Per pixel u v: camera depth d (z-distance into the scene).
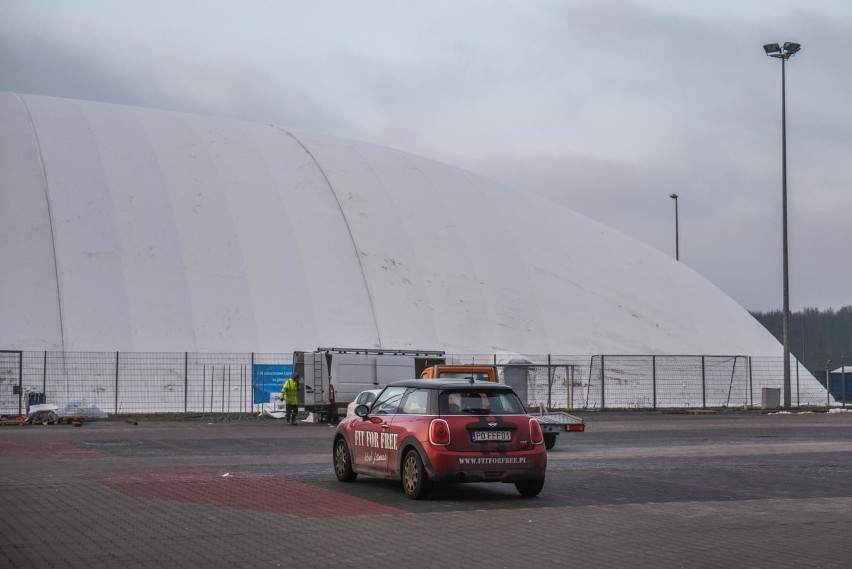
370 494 13.86
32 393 36.00
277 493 13.82
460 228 48.12
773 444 24.61
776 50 45.84
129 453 20.64
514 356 43.69
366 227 45.50
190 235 41.62
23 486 14.32
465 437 13.11
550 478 16.27
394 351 34.81
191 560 8.98
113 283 39.25
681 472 17.33
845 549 9.77
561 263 49.97
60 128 44.81
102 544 9.73
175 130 47.16
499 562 9.02
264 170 46.22
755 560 9.20
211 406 38.44
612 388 45.78
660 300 51.94
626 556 9.35
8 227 39.56
